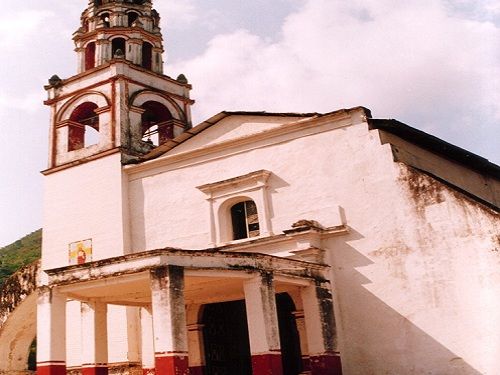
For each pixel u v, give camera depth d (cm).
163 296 1045
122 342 1742
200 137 1809
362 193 1484
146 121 2297
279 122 1670
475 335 1266
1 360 2081
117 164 1916
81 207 1948
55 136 2117
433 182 1392
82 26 2327
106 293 1266
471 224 1321
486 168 1962
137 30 2230
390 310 1380
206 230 1689
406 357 1338
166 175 1830
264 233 1577
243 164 1688
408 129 1567
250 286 1177
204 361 1505
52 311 1165
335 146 1554
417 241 1383
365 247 1446
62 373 1146
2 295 2078
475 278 1290
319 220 1520
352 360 1395
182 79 2308
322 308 1341
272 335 1149
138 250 1805
